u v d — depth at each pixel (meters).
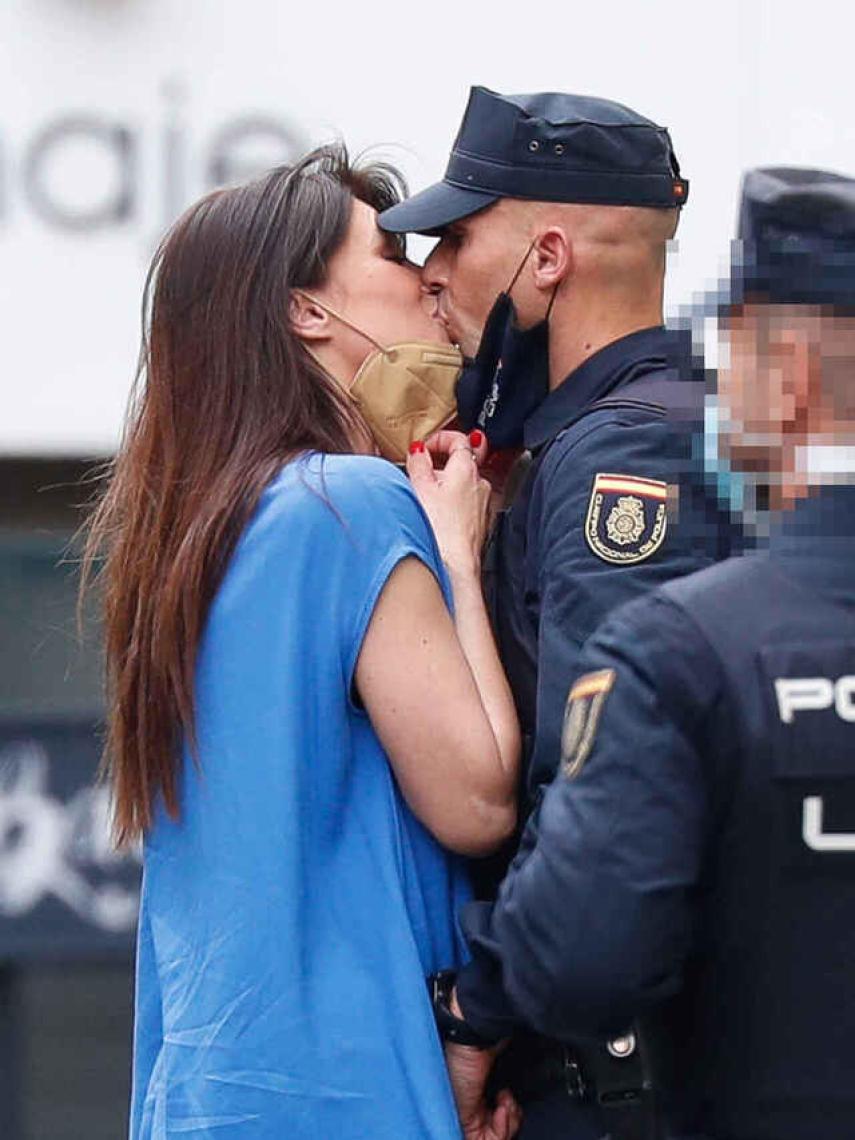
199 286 7.99
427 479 8.10
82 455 17.75
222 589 7.68
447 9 17.34
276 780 7.50
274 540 7.62
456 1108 7.55
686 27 17.16
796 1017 6.22
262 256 7.99
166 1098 7.65
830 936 6.20
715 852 6.29
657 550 7.38
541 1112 7.76
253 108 17.42
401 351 8.11
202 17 17.38
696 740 6.25
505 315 8.15
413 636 7.56
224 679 7.63
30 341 17.61
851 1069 6.20
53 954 18.66
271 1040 7.41
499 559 8.13
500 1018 7.39
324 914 7.56
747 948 6.26
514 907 6.52
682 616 6.35
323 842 7.60
